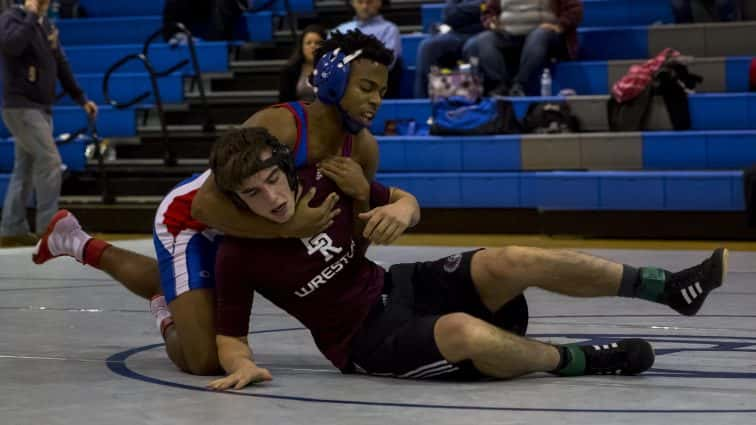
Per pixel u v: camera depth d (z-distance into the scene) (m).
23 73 13.84
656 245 13.35
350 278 4.77
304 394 4.41
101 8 20.44
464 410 4.02
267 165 4.36
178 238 5.05
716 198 13.90
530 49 16.00
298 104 4.77
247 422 3.85
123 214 16.42
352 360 4.81
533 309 7.50
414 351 4.59
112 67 16.44
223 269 4.69
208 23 18.75
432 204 15.20
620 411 3.97
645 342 4.79
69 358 5.58
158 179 16.92
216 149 4.42
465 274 4.68
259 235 4.54
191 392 4.51
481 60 16.27
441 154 15.37
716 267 4.52
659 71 15.11
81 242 5.82
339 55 4.61
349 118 4.67
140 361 5.47
